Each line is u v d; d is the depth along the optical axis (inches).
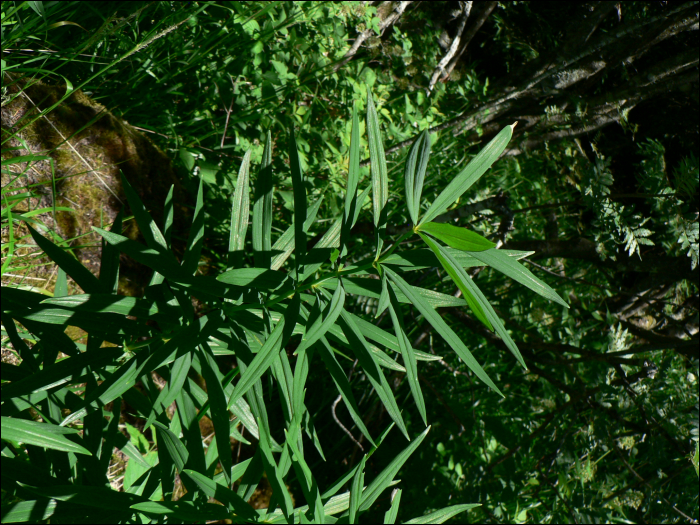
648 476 121.4
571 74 157.9
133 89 93.7
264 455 32.9
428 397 116.4
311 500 31.8
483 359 124.8
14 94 74.9
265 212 38.5
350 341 34.5
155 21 96.6
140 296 79.9
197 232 39.1
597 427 98.2
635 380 97.1
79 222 76.6
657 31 151.0
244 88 106.2
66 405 37.9
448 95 163.2
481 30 206.1
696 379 118.0
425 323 107.6
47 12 77.1
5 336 63.8
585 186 96.4
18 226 70.3
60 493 30.3
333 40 129.7
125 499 31.7
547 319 132.0
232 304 38.0
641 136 187.9
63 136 78.0
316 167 107.4
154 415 35.0
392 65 157.9
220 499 32.7
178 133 100.5
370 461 105.8
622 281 162.1
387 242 105.5
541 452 108.3
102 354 35.0
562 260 143.3
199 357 37.5
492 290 127.7
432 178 125.4
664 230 102.6
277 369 36.3
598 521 99.3
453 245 31.0
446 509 35.3
